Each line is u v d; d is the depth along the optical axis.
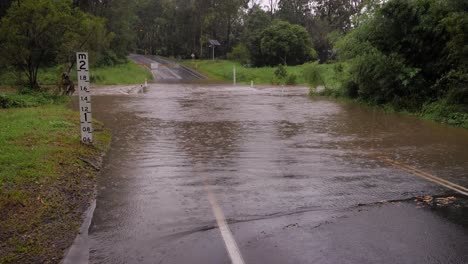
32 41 23.78
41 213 5.73
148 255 4.70
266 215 5.91
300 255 4.70
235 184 7.42
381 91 20.05
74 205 6.25
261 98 25.59
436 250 4.84
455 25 14.87
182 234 5.26
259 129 13.66
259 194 6.85
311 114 17.64
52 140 9.90
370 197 6.72
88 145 10.04
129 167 8.63
